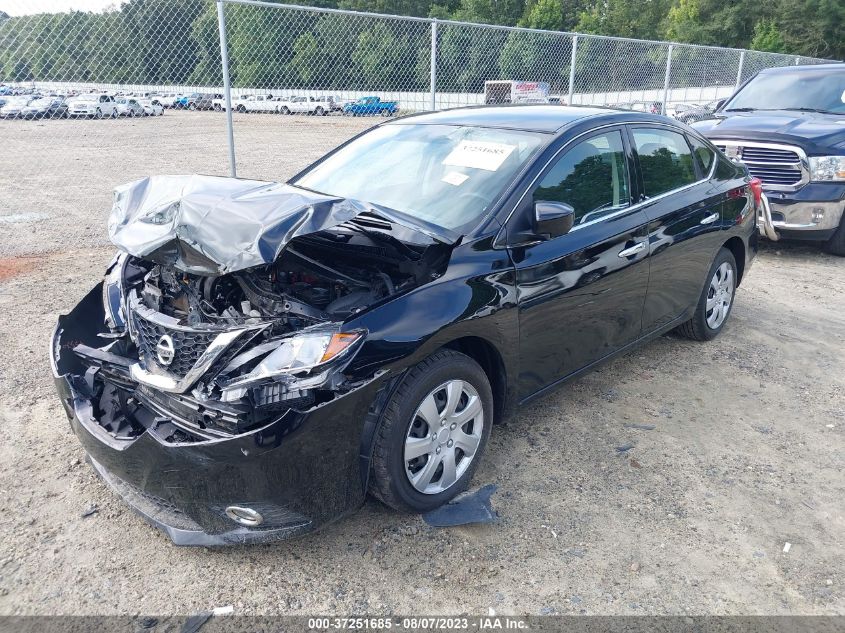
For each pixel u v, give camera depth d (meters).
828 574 2.77
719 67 12.89
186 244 2.50
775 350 5.09
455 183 3.45
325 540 2.84
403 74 8.70
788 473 3.48
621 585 2.65
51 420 3.71
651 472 3.43
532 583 2.64
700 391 4.37
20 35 6.68
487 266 3.03
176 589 2.55
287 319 2.58
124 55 7.06
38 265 6.63
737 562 2.81
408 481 2.82
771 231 7.62
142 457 2.51
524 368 3.32
